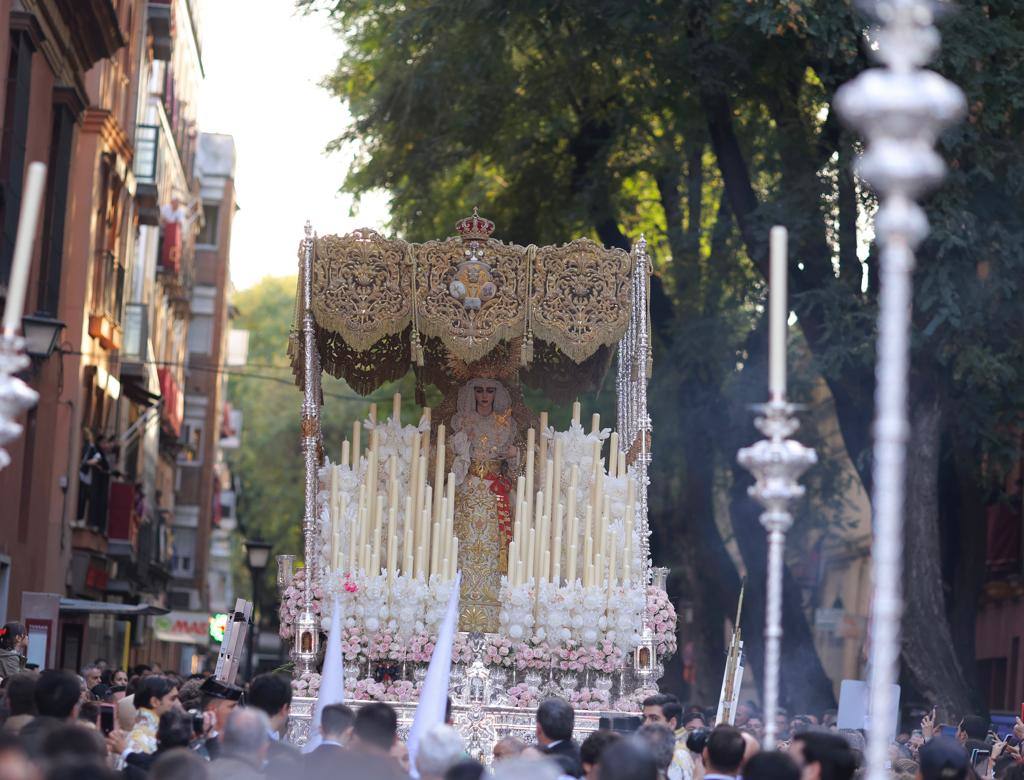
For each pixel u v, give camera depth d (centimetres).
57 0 3359
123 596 5481
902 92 704
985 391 2831
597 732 1141
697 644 3931
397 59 3472
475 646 1842
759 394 3419
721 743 1102
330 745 1131
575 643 1842
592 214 3522
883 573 725
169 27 5284
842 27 2448
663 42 2898
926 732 2200
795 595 3447
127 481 5359
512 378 2062
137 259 5594
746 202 3003
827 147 2889
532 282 1891
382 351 2055
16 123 2919
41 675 1232
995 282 2566
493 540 1988
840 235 2856
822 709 3366
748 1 2484
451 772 973
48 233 3419
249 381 9800
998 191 2656
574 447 1945
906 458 2722
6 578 3231
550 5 2891
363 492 1875
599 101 3425
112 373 4941
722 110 2984
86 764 822
